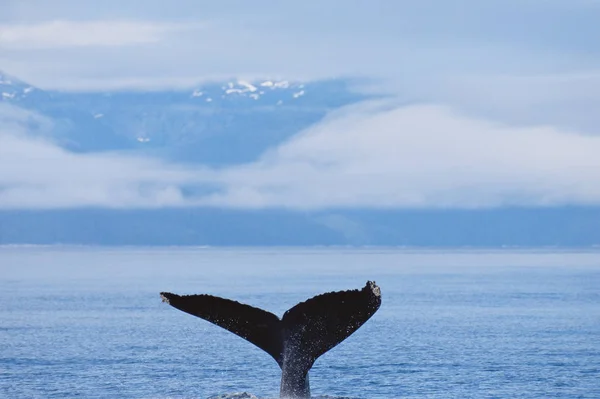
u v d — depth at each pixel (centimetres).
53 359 12625
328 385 10481
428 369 11612
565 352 13250
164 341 14925
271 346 7550
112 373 11369
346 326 7381
